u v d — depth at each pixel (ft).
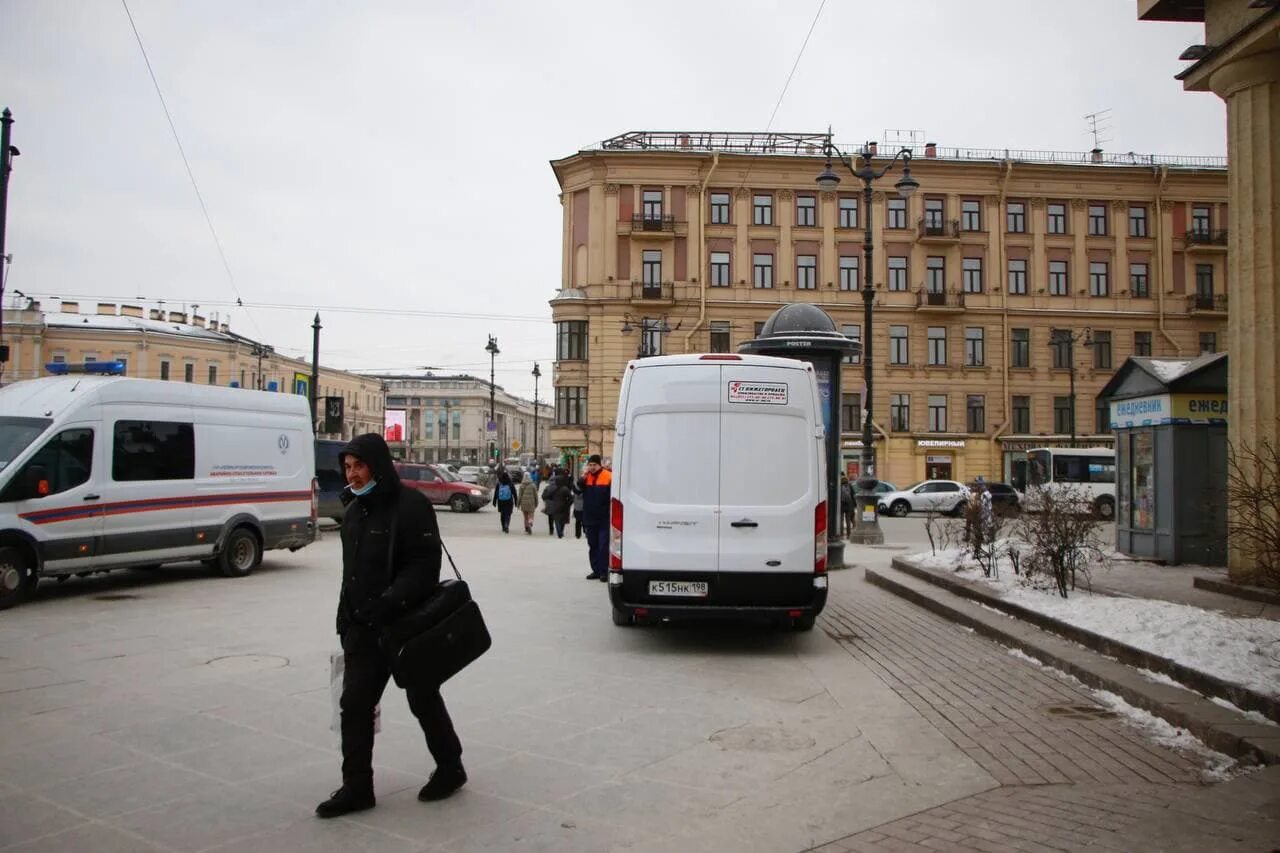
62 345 195.21
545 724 18.80
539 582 43.09
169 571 45.55
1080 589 31.71
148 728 18.17
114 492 37.04
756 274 152.15
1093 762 16.48
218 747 16.99
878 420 152.35
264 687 21.50
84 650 25.75
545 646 27.22
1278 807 13.98
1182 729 17.97
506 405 456.04
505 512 80.53
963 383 153.69
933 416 153.69
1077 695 21.38
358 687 13.98
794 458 26.68
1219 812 13.82
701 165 150.61
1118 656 22.97
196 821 13.48
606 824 13.53
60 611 32.76
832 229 152.56
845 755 16.94
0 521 33.01
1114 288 155.74
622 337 149.89
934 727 18.84
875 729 18.66
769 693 21.67
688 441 26.73
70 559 35.29
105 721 18.62
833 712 19.99
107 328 198.49
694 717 19.48
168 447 39.73
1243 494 21.83
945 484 122.42
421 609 13.97
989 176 154.20
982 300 154.20
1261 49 31.45
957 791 15.03
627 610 26.35
